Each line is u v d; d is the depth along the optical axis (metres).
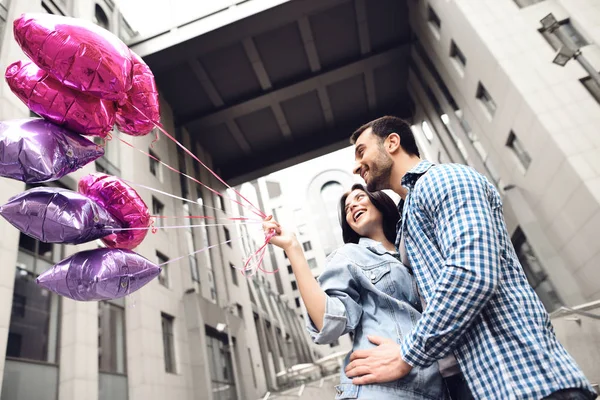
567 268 10.49
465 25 11.77
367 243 1.53
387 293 1.33
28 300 6.66
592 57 9.66
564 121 9.54
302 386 7.92
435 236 1.21
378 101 20.08
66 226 1.33
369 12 15.33
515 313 1.04
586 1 10.26
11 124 1.30
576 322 3.44
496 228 1.16
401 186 1.42
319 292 1.27
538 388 0.93
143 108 1.58
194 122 17.95
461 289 0.98
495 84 11.23
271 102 17.91
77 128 1.37
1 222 6.46
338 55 17.03
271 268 39.38
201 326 12.51
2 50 7.85
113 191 1.54
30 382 6.23
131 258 1.48
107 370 8.14
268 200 47.34
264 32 14.82
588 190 8.80
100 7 13.34
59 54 1.22
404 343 1.08
